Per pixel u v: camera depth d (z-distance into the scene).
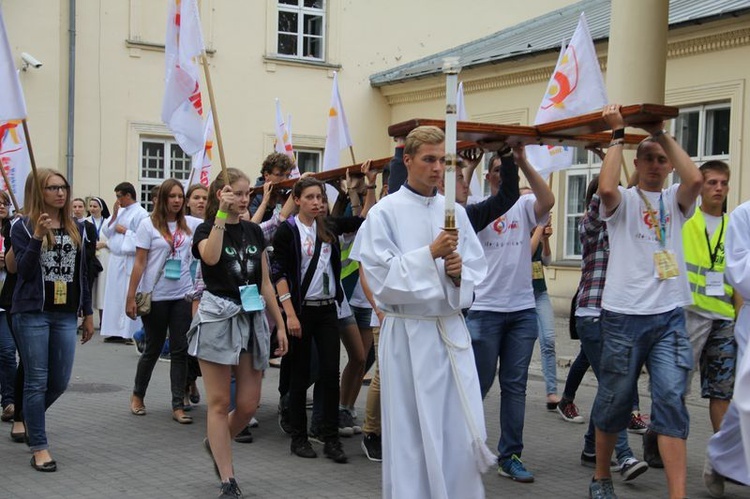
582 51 6.15
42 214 5.84
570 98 6.16
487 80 17.00
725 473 5.38
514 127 5.23
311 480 5.86
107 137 18.00
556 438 7.15
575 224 15.79
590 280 6.02
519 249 5.86
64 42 17.48
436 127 4.67
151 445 6.77
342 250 7.19
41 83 17.19
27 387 5.98
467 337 4.45
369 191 7.01
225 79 19.06
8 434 7.06
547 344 8.23
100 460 6.32
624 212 5.04
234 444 6.82
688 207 5.04
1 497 5.41
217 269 5.31
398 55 20.73
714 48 12.91
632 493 5.63
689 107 13.46
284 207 6.58
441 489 4.22
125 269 11.76
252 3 19.27
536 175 5.67
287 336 6.33
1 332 7.41
